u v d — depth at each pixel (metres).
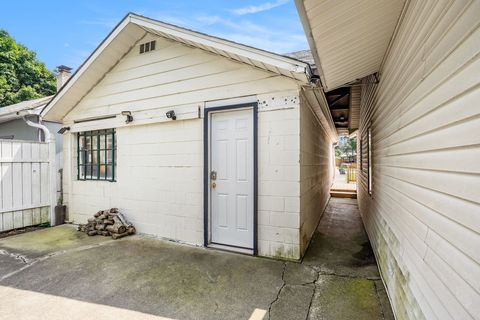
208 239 3.80
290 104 3.29
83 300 2.38
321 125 6.21
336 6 1.66
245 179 3.62
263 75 3.45
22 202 4.89
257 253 3.45
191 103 3.96
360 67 3.12
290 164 3.29
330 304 2.31
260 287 2.61
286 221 3.31
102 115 4.91
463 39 1.13
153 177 4.34
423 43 1.65
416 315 1.65
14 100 13.93
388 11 2.01
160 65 4.24
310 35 1.93
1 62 14.23
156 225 4.30
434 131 1.44
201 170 3.90
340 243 4.07
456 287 1.13
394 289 2.22
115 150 4.90
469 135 1.06
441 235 1.31
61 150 7.68
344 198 9.61
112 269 3.03
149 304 2.31
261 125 3.45
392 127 2.56
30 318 2.11
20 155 4.89
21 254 3.54
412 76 1.88
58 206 5.33
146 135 4.43
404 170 2.07
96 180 5.10
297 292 2.52
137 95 4.48
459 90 1.16
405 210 2.01
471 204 1.03
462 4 1.14
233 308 2.25
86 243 4.01
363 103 5.46
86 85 4.90
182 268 3.05
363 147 5.77
